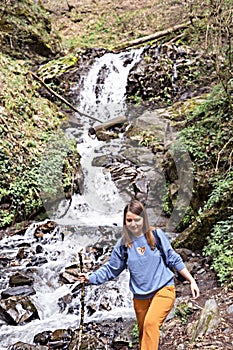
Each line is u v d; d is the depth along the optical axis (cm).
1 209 752
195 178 658
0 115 885
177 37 1236
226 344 352
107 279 333
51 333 459
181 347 364
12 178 788
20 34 1228
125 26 1585
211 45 805
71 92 1170
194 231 584
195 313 429
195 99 929
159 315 312
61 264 605
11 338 457
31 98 1038
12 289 539
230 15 728
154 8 1611
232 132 691
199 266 538
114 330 463
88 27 1661
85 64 1237
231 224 558
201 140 716
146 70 1149
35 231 702
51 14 1744
